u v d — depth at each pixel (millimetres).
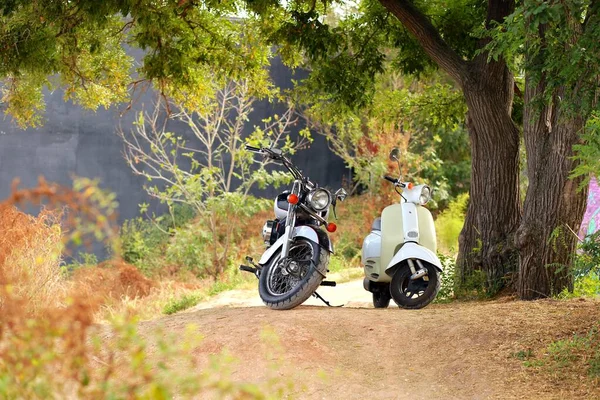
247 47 16516
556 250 10508
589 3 8055
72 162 24953
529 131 10867
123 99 18141
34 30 13953
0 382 3357
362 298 14703
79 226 3900
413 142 26547
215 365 3936
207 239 22875
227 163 26406
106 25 15336
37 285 9508
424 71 15969
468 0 14875
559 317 8312
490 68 12289
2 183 24484
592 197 14594
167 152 25672
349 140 26984
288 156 27156
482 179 12500
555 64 8219
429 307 10570
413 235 10242
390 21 15367
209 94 17984
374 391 6582
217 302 15820
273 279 9461
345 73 15352
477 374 6953
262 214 25672
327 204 9555
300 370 6887
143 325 8508
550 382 6637
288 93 16031
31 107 18891
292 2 15148
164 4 14164
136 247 23328
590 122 7781
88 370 3646
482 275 12172
